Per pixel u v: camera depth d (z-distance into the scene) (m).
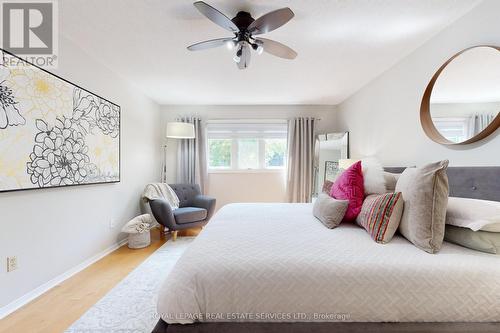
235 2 1.63
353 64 2.63
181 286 1.01
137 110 3.52
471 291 0.98
